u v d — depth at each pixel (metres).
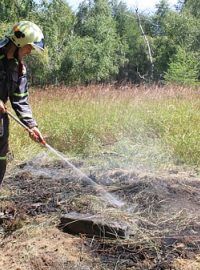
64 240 3.14
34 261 2.87
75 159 5.41
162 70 31.72
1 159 3.49
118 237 3.12
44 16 23.98
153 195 3.89
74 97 9.17
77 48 26.86
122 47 34.41
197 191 4.11
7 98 3.43
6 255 2.97
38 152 5.68
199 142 5.46
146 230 3.25
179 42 29.62
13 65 3.29
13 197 4.05
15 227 3.39
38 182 4.46
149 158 5.23
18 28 3.19
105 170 4.79
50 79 25.20
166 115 6.73
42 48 3.25
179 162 5.21
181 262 2.83
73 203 3.76
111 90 10.15
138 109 7.59
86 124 6.38
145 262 2.85
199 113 7.00
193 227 3.33
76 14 30.50
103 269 2.78
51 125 6.43
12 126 6.16
